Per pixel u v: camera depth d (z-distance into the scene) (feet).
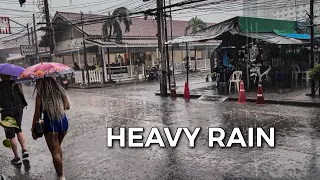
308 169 14.26
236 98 36.04
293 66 48.24
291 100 31.86
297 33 54.13
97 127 25.81
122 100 43.01
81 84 71.51
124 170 15.51
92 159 17.49
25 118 32.96
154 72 79.66
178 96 43.04
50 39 77.05
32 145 21.35
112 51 82.23
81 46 79.71
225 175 14.14
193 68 93.97
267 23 48.44
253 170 14.53
